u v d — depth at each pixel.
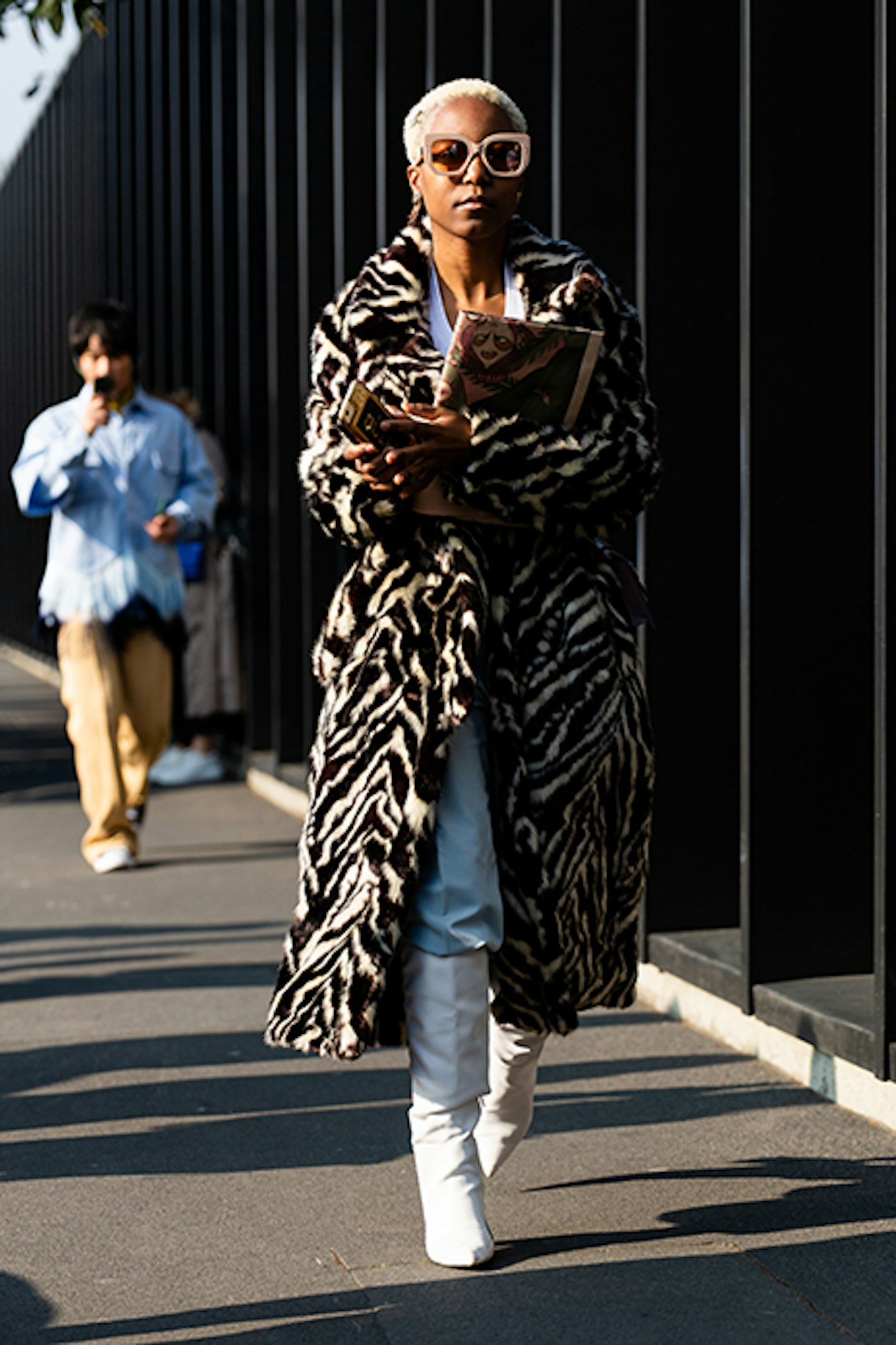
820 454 5.00
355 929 3.28
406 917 3.36
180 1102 4.65
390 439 3.28
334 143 9.70
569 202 6.07
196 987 5.96
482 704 3.39
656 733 5.69
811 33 4.91
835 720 5.02
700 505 5.72
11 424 24.39
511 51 6.70
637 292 6.13
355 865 3.32
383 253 3.48
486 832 3.36
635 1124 4.38
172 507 8.28
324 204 9.83
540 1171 4.03
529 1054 3.63
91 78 16.86
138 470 8.27
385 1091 4.73
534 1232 3.65
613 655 3.45
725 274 5.69
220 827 9.65
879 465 4.21
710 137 5.65
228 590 11.42
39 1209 3.85
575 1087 4.71
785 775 5.00
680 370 5.68
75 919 7.20
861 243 4.97
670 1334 3.14
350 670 3.43
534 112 6.73
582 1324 3.19
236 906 7.41
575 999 3.52
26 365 22.61
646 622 3.61
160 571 8.38
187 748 11.68
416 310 3.41
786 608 4.99
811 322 4.96
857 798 5.04
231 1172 4.08
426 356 3.36
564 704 3.37
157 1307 3.30
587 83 6.07
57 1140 4.34
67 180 18.62
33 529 22.62
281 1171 4.09
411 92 8.41
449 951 3.33
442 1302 3.29
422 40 8.41
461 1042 3.37
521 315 3.39
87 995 5.86
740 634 5.33
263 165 10.96
